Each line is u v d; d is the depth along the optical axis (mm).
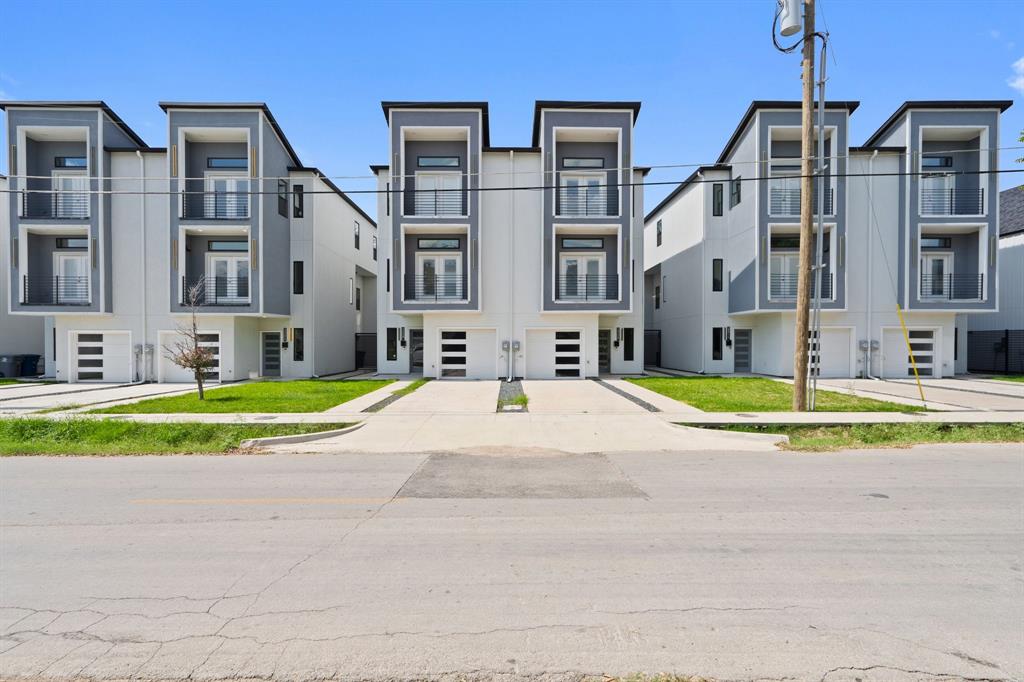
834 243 21906
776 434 10625
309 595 4008
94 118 21172
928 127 22047
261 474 7996
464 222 21969
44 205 21797
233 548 4965
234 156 22094
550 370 22828
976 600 3906
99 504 6402
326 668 3098
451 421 12539
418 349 24625
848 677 3002
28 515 5973
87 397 16703
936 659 3170
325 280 24953
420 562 4621
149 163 22094
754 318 24828
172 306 21000
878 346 22609
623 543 5051
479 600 3920
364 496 6766
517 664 3133
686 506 6250
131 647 3309
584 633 3467
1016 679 2986
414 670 3078
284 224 23094
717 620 3627
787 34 12500
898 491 6848
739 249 23734
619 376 23344
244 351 22531
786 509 6105
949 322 22922
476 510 6145
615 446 10062
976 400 15297
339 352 26906
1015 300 25828
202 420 12008
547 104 21656
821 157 13477
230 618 3666
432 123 21688
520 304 22734
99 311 21391
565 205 22875
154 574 4387
